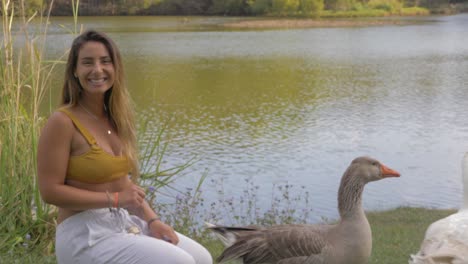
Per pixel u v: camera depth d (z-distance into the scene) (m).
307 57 44.97
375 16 100.44
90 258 3.82
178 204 8.49
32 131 6.61
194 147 17.25
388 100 26.03
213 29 75.44
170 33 67.81
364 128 20.31
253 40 60.09
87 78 3.94
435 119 21.81
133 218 4.17
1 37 7.39
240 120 21.73
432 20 90.94
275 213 9.57
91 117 4.04
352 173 4.73
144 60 42.72
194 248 4.19
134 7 95.81
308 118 22.19
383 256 7.01
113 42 4.06
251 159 16.00
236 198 11.78
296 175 14.39
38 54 7.17
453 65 38.94
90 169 3.84
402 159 16.27
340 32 70.75
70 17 41.91
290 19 93.31
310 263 4.70
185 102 25.33
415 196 12.64
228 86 30.42
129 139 4.21
